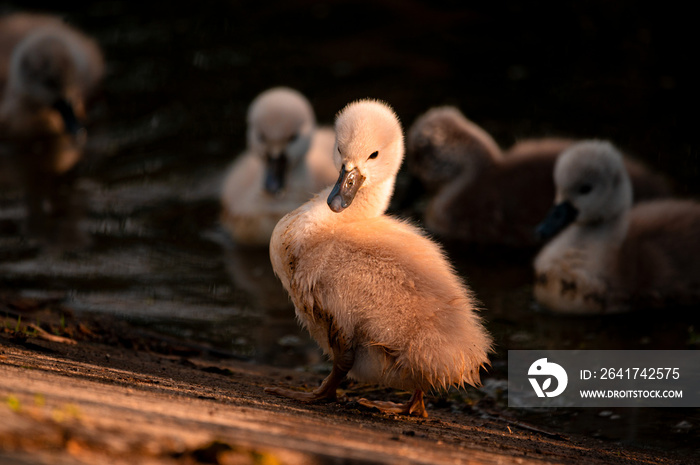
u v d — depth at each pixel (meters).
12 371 5.07
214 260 13.66
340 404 7.15
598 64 21.27
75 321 9.91
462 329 6.71
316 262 6.88
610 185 12.59
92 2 25.47
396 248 6.89
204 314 11.50
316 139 17.28
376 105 8.07
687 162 16.52
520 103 19.36
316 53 22.19
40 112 18.88
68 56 18.83
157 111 19.30
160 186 16.19
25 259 12.78
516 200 15.13
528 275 13.48
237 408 5.36
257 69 21.23
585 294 12.08
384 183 7.92
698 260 12.55
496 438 6.75
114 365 7.21
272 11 24.91
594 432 8.26
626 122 18.20
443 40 22.95
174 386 6.26
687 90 19.67
